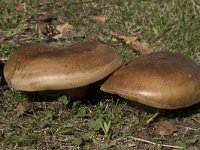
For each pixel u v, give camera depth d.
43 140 4.45
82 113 4.74
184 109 4.88
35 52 4.60
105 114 4.75
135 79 4.38
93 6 7.02
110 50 4.71
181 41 6.12
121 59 4.71
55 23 6.74
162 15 6.65
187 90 4.37
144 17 6.66
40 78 4.38
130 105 4.84
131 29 6.50
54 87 4.38
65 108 4.82
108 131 4.49
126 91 4.37
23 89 4.46
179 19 6.55
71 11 6.91
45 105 4.88
